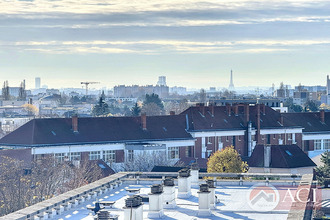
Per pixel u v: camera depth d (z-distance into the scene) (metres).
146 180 82.88
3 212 126.31
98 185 74.25
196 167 82.38
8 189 134.88
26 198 134.38
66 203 65.38
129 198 57.84
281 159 176.75
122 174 84.81
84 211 65.00
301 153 180.50
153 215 63.75
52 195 142.25
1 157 184.00
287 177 83.75
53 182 150.75
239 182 82.25
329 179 149.12
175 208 68.62
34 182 146.00
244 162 194.75
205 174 84.44
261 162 178.75
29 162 187.62
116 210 66.00
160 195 64.19
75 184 155.62
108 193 75.81
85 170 178.00
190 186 76.00
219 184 82.62
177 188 79.69
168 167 175.62
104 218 56.72
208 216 64.69
